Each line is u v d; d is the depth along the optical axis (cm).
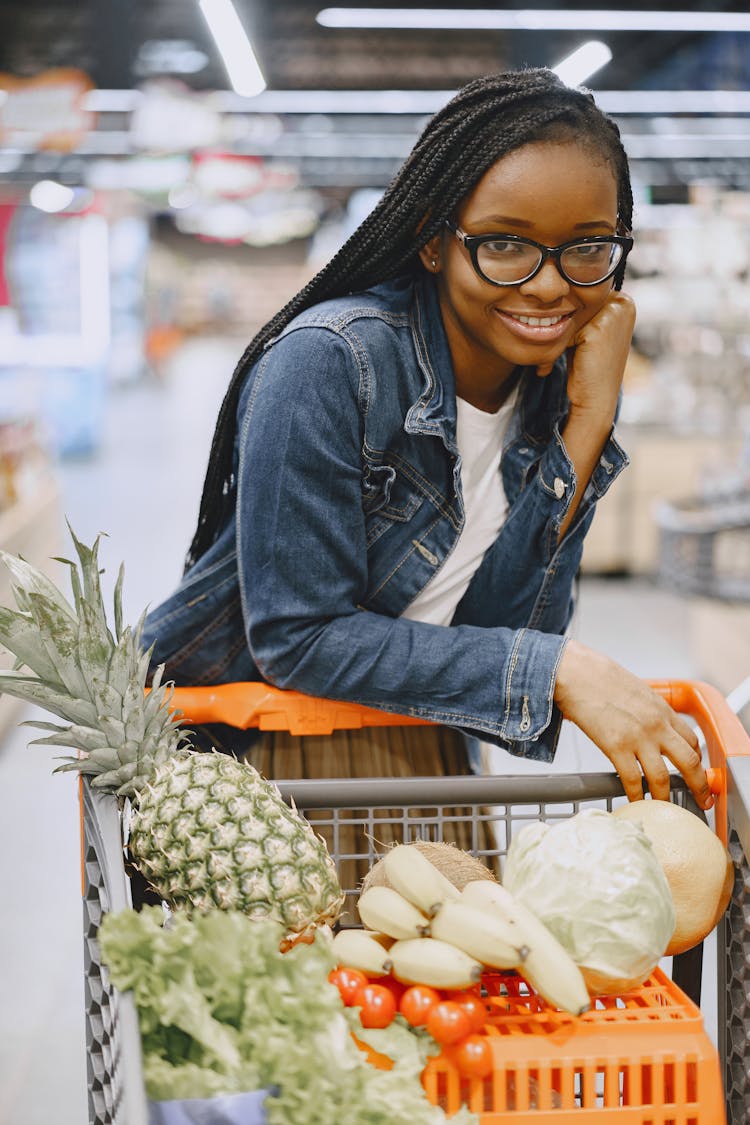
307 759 161
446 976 112
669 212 988
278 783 137
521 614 168
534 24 678
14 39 1191
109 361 2220
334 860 150
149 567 833
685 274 898
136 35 1041
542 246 137
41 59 1215
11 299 1484
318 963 107
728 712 146
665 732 139
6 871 382
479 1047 110
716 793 140
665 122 889
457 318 152
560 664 141
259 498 147
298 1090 101
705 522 589
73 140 886
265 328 163
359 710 149
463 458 163
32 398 836
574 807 142
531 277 138
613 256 144
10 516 573
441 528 159
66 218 1486
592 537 848
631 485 843
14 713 518
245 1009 105
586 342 158
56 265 1483
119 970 105
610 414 160
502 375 160
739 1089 135
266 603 148
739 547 637
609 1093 113
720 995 140
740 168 940
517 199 134
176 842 124
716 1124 112
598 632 702
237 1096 100
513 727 142
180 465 1409
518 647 143
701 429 856
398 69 1302
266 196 1822
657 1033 113
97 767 133
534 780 140
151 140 929
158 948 104
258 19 984
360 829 164
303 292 161
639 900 115
